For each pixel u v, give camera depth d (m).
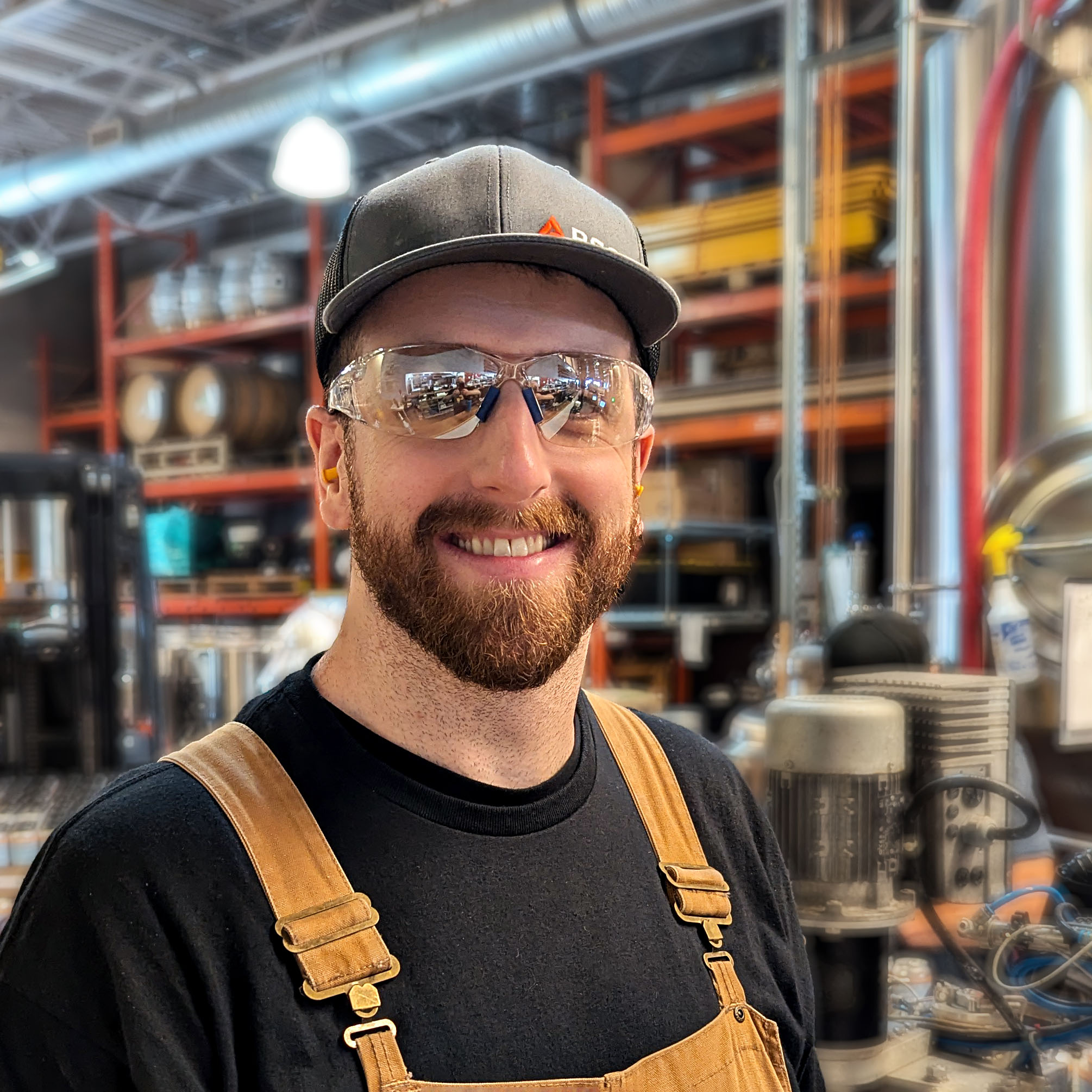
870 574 4.65
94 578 3.07
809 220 2.45
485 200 0.80
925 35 2.24
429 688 0.79
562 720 0.84
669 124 4.35
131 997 0.67
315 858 0.74
